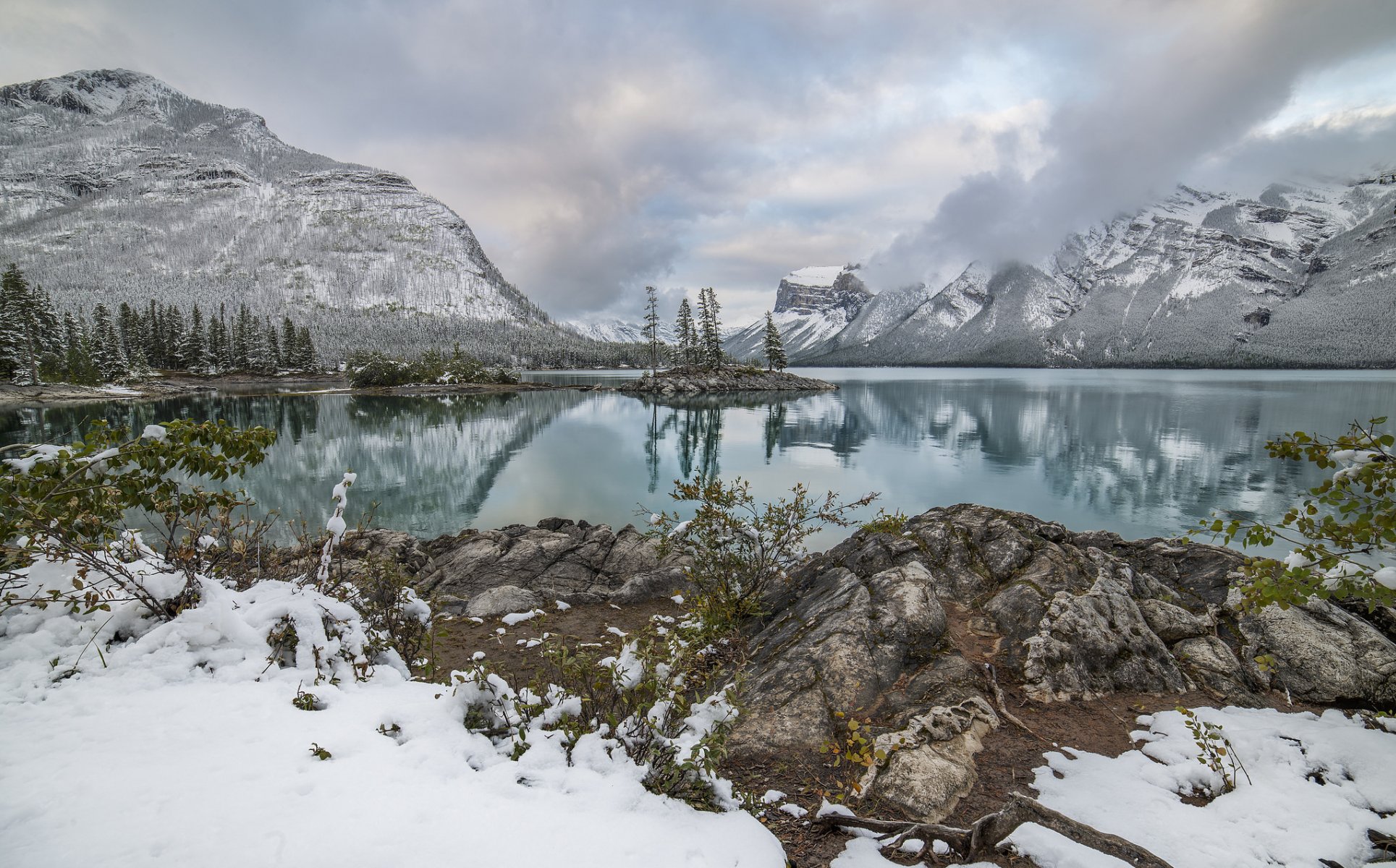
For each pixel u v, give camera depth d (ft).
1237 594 19.74
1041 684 16.20
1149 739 13.99
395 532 37.96
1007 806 10.19
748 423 151.12
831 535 51.34
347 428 140.67
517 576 33.53
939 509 28.66
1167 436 116.67
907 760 12.47
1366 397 197.06
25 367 214.90
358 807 7.70
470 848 7.19
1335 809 10.78
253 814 7.31
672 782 9.68
